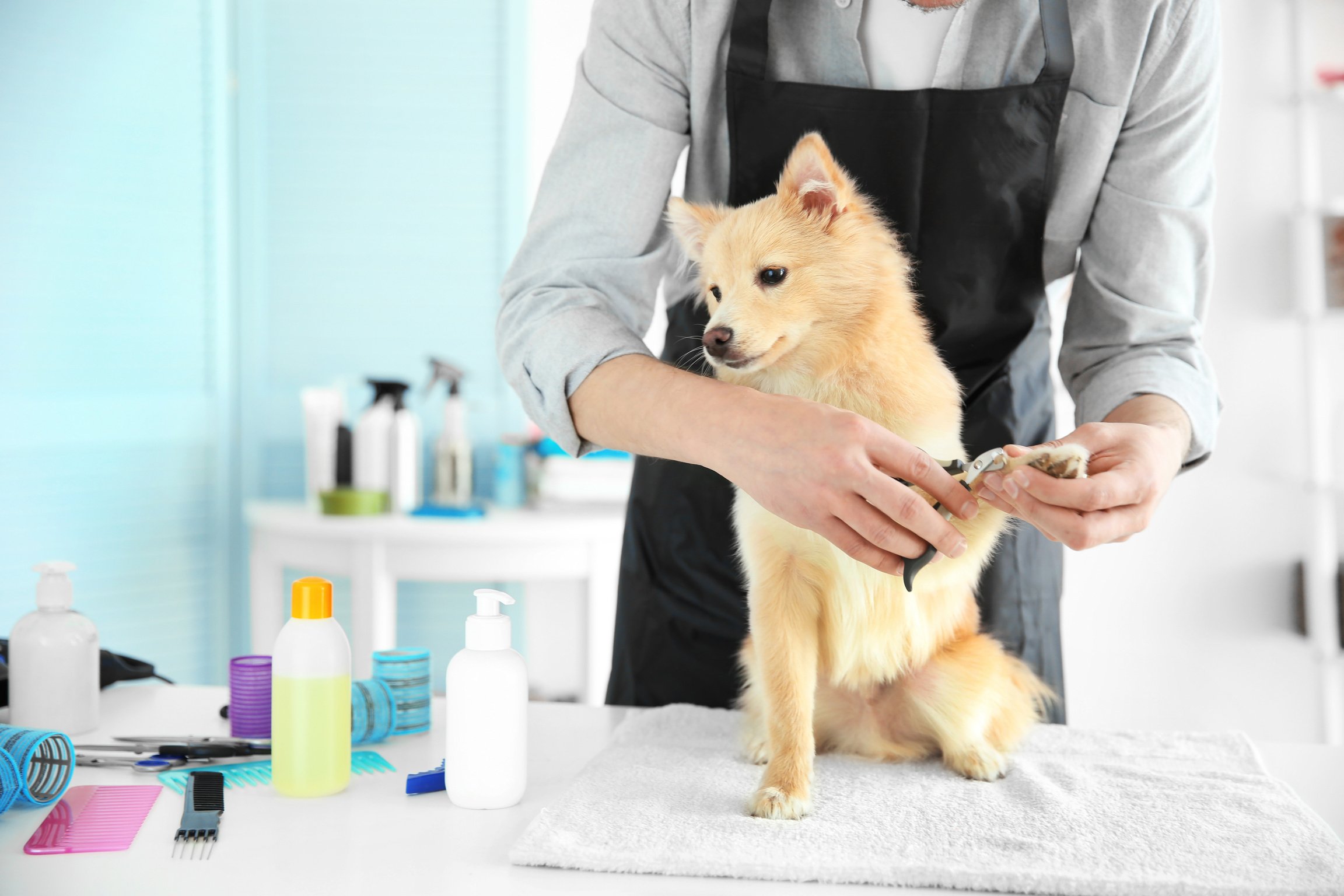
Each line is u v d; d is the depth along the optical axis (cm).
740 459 70
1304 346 210
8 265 192
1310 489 209
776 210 83
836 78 95
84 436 205
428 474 237
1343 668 214
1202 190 97
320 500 211
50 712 90
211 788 74
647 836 66
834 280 81
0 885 61
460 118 234
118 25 210
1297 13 205
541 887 60
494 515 211
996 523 78
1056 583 108
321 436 221
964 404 99
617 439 80
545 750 88
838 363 82
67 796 75
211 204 229
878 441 67
